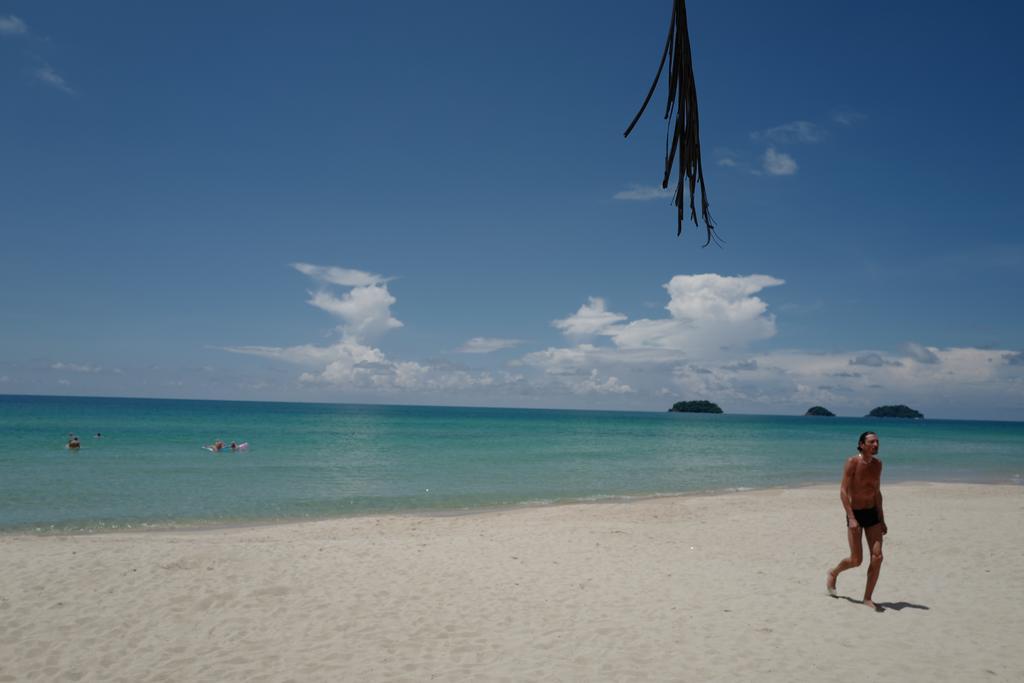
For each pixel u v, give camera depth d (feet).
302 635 23.50
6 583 28.30
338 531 47.24
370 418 364.58
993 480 93.56
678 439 203.10
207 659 21.27
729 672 19.99
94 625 24.08
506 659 21.27
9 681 19.56
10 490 63.87
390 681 19.51
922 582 31.53
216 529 48.65
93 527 48.57
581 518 54.19
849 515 27.61
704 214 5.34
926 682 19.16
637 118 5.36
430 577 31.30
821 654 21.53
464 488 75.66
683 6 5.30
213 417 281.95
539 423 344.90
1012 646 22.29
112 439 132.36
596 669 20.31
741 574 33.27
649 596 28.84
